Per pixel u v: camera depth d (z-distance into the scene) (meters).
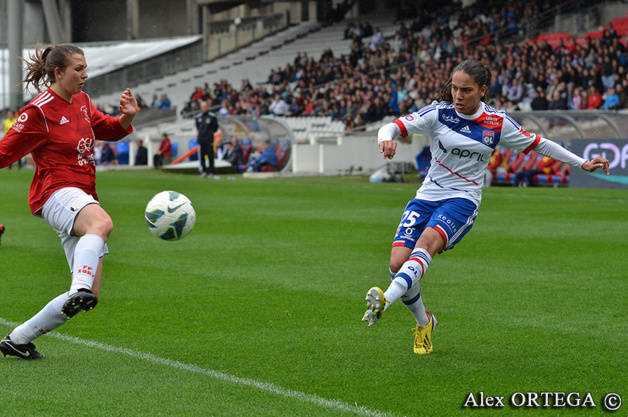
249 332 7.50
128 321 7.94
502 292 9.44
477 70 6.25
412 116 6.51
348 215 17.95
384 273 10.75
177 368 6.27
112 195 22.91
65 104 6.30
